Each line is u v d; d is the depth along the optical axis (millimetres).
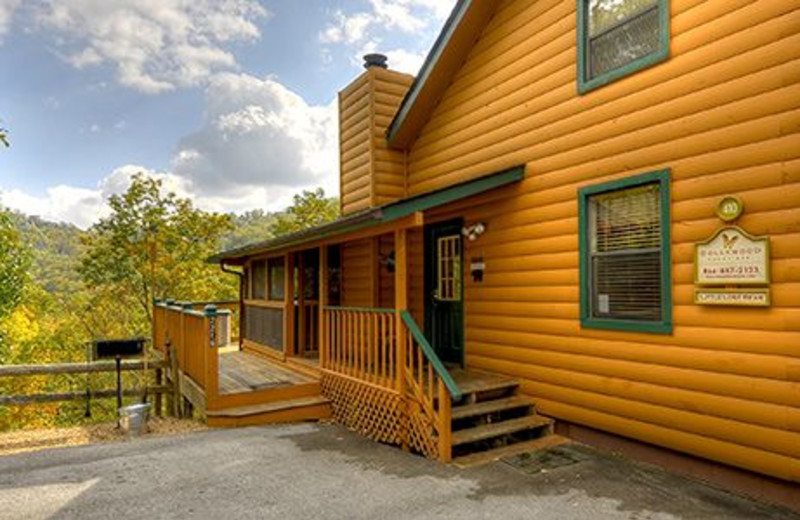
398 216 5574
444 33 7559
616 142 5480
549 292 6219
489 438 5746
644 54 5309
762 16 4305
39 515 4008
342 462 5301
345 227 6191
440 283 8180
